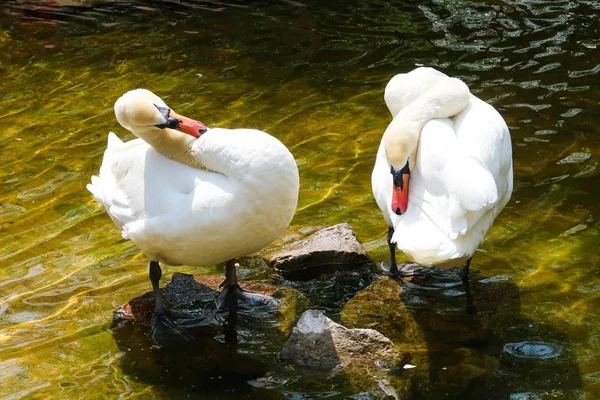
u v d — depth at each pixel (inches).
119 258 340.8
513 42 551.8
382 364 268.8
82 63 552.7
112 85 515.8
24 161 423.2
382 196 303.4
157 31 604.1
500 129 295.6
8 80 528.4
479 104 305.4
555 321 288.7
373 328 291.1
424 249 263.6
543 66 513.0
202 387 263.0
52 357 279.1
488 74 506.3
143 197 289.0
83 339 289.4
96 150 433.7
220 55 557.9
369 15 617.3
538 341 278.2
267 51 562.3
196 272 334.3
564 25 574.2
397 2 639.1
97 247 348.8
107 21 626.8
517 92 479.5
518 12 602.5
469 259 310.2
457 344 279.1
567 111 453.7
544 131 432.1
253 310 306.0
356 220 364.2
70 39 594.6
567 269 319.3
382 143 310.2
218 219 274.4
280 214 282.2
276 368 271.0
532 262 325.1
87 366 274.5
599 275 313.9
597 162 398.6
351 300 311.0
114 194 303.3
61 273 330.0
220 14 631.8
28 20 633.0
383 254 340.8
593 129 432.5
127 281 325.1
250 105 482.0
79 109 483.5
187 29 605.3
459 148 281.6
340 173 403.5
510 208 363.6
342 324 294.8
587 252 329.1
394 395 253.9
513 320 290.8
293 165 280.1
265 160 272.2
